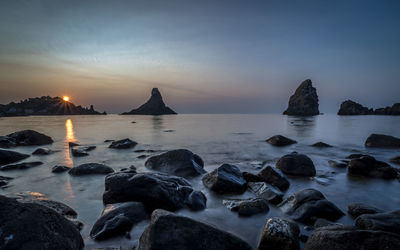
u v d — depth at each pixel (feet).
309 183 25.09
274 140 57.31
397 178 26.40
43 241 10.30
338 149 49.32
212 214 17.02
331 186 23.93
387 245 9.58
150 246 9.98
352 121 176.86
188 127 116.26
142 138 68.90
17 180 25.44
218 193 22.02
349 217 16.17
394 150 47.75
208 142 60.29
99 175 27.37
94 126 123.34
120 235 13.64
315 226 14.57
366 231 10.36
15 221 10.22
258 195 20.99
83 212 17.28
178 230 10.61
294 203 17.34
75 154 41.09
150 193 17.97
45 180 25.48
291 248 11.80
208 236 10.76
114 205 16.48
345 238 10.34
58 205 16.71
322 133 84.43
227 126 124.06
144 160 37.29
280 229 12.55
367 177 27.32
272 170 24.77
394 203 19.30
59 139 65.98
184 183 22.29
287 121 182.09
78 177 26.68
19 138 54.80
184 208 17.94
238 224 15.38
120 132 87.86
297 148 50.72
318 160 37.93
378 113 333.01
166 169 29.45
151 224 10.94
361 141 62.34
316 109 396.78
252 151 46.96
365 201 19.71
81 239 12.67
